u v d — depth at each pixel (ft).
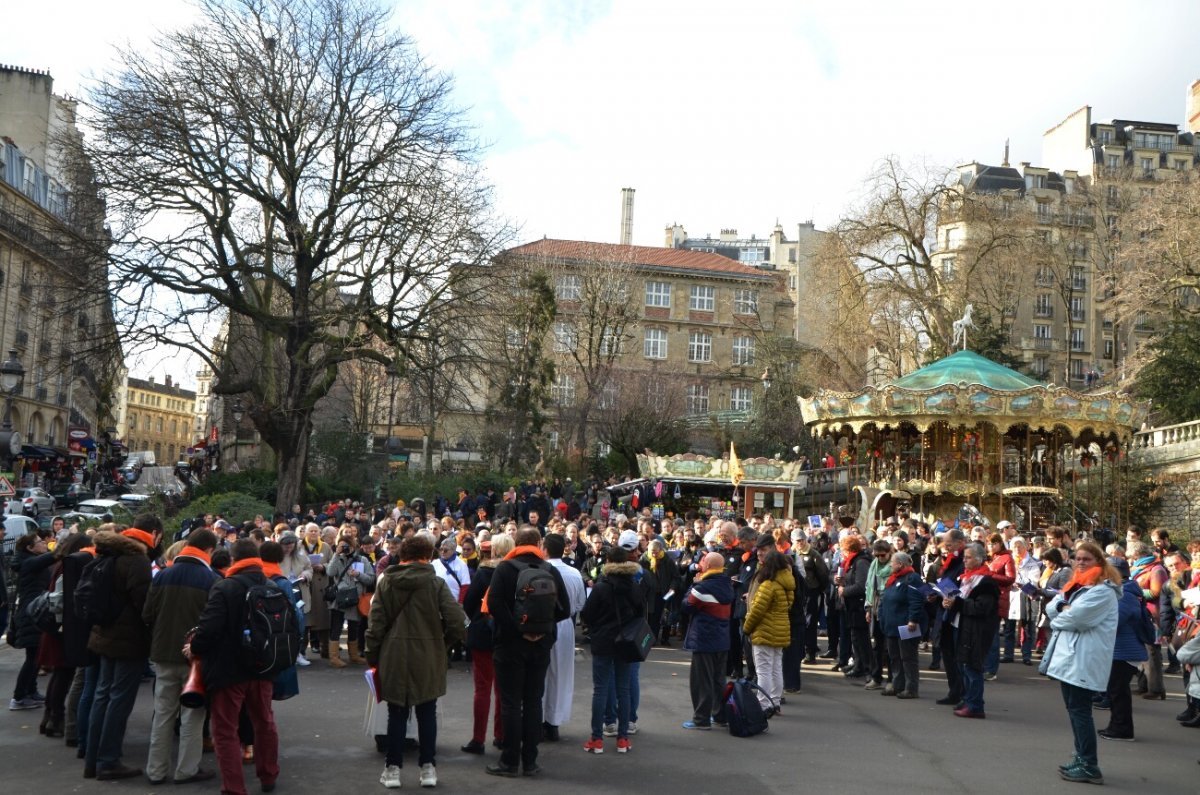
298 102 101.40
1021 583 52.60
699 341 270.67
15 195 166.09
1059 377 282.56
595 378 195.00
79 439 188.14
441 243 105.40
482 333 116.37
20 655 49.29
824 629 67.15
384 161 102.01
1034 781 28.55
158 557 36.09
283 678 28.71
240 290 111.14
